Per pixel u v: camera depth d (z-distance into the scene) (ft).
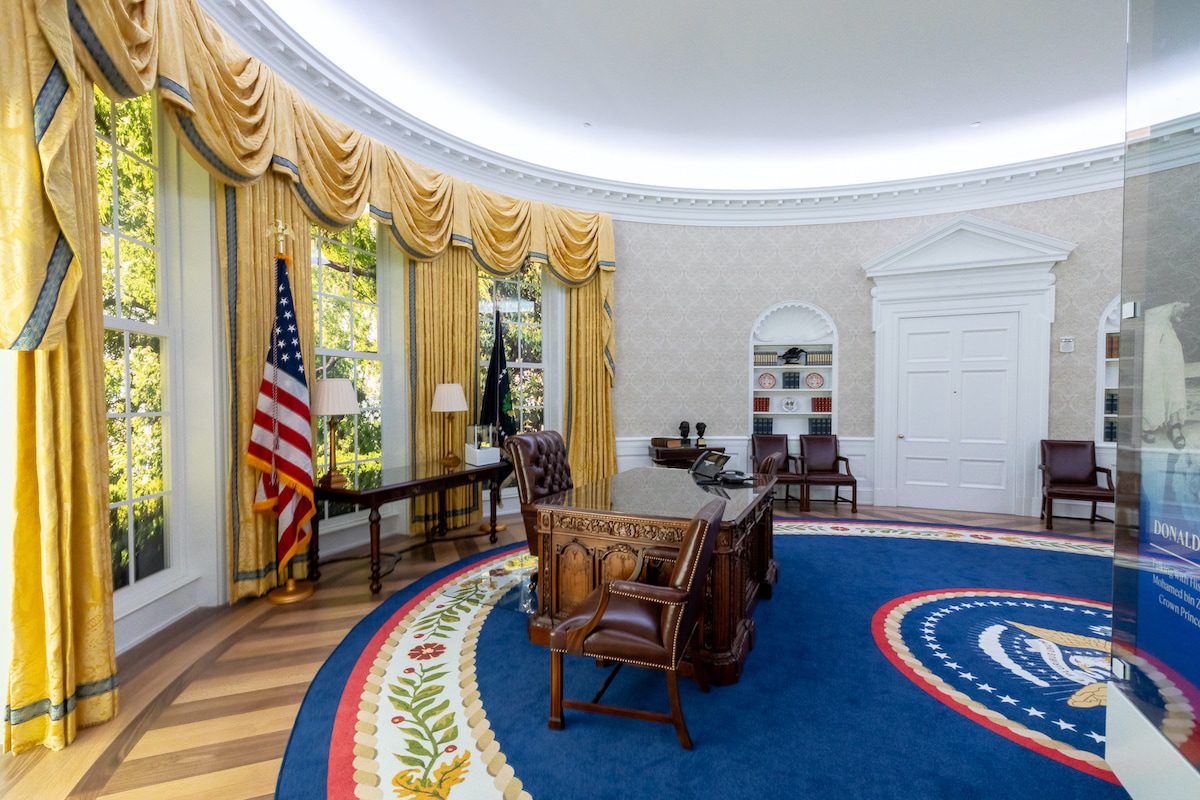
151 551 10.55
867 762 6.71
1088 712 7.81
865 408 22.39
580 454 21.27
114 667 7.58
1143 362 5.90
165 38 8.85
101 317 7.51
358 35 13.56
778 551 15.96
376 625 10.67
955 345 21.12
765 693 8.34
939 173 21.17
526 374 21.50
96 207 7.42
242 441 11.68
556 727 7.36
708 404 23.09
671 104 16.96
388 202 15.39
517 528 18.25
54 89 6.33
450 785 6.24
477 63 14.71
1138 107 5.94
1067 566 14.55
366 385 16.72
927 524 19.08
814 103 16.89
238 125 10.86
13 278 6.18
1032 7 12.60
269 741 7.06
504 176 19.57
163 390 10.80
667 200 22.26
